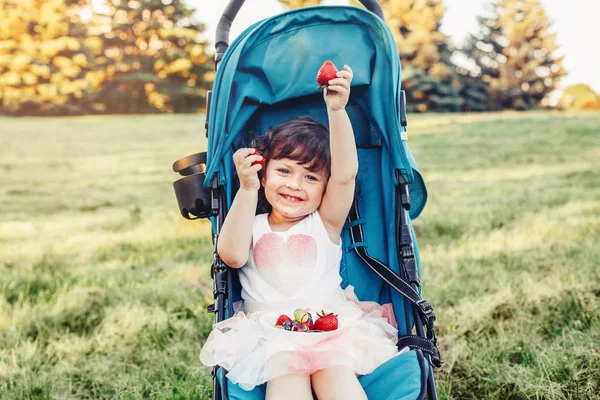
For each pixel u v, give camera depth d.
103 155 14.57
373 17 2.83
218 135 2.71
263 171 2.84
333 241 2.80
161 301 4.45
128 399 3.15
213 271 2.59
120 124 21.70
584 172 9.60
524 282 4.27
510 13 34.69
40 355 3.68
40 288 4.88
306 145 2.74
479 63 34.78
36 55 28.44
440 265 4.97
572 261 4.72
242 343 2.31
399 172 2.68
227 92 2.73
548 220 6.20
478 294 4.24
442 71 29.66
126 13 30.86
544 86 35.38
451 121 19.38
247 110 2.95
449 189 8.81
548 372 3.07
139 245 6.25
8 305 4.47
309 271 2.67
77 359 3.69
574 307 3.86
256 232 2.76
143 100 30.58
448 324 3.82
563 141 13.57
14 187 10.47
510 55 34.88
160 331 3.90
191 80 31.70
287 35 2.93
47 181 11.16
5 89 27.64
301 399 2.15
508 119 18.91
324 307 2.60
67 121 22.92
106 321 4.11
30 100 27.53
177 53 30.31
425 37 29.58
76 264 5.65
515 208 6.93
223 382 2.19
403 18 30.53
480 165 11.18
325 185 2.79
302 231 2.75
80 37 29.30
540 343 3.52
